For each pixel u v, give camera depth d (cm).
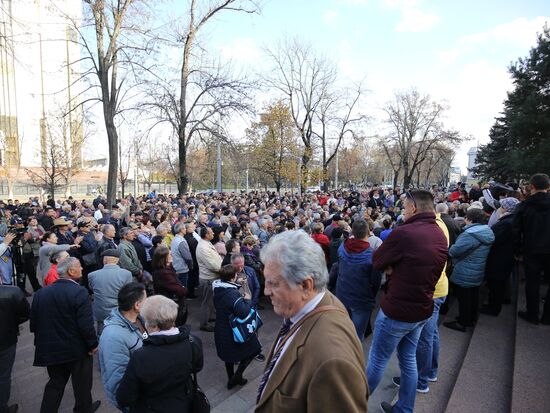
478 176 3988
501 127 3038
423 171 6806
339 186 6431
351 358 124
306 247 149
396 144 4366
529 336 396
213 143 1802
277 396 128
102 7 1166
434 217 280
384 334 285
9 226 945
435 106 4050
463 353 425
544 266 433
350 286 403
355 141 3031
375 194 1819
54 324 337
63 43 2675
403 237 270
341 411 116
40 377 464
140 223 847
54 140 2523
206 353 512
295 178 2662
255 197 1962
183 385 246
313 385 119
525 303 504
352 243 407
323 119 2842
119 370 271
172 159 3178
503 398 313
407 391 290
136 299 290
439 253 268
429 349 340
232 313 406
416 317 269
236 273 431
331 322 134
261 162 2658
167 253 535
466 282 471
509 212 523
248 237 677
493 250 497
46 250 625
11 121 3394
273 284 151
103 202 1563
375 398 348
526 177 1709
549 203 416
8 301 353
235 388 421
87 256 695
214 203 1504
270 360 159
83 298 349
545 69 1695
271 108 2562
